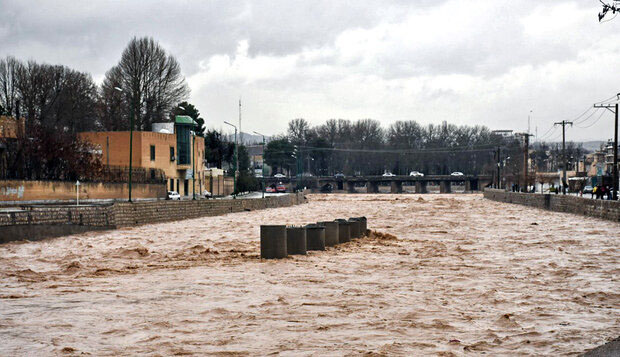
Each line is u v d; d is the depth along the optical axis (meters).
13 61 100.38
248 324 15.13
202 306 17.34
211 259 28.53
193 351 12.75
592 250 33.16
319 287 20.61
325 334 14.15
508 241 38.59
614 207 56.47
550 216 67.38
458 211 81.88
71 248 34.97
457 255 30.27
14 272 24.88
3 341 13.55
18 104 91.69
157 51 107.12
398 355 12.38
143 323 15.23
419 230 48.19
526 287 20.86
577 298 18.78
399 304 17.69
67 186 63.66
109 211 48.59
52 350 12.82
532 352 12.71
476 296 19.06
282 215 73.62
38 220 39.44
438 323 15.23
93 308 17.06
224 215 72.94
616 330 14.63
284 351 12.70
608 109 65.94
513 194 103.31
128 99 104.81
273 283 21.42
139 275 23.59
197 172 108.94
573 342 13.51
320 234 31.11
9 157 60.44
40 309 16.92
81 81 112.62
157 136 92.50
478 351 12.79
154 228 50.75
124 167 80.19
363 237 38.59
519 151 183.12
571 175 179.12
